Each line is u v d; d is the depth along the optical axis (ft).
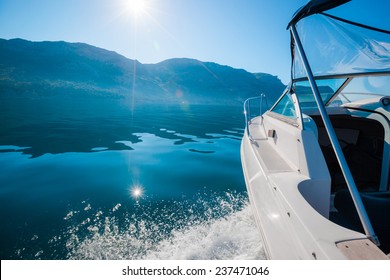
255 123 13.01
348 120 8.44
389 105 7.22
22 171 14.89
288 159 6.65
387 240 3.89
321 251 3.00
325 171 5.16
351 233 3.23
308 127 5.98
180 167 16.15
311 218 3.70
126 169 15.61
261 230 5.48
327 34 5.88
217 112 75.87
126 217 9.57
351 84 7.73
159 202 10.94
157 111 71.41
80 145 22.04
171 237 8.18
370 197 4.27
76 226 8.93
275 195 5.07
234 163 17.24
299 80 6.43
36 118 40.27
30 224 9.04
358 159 7.86
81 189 12.34
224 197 11.49
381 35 5.37
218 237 8.04
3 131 27.53
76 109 63.67
